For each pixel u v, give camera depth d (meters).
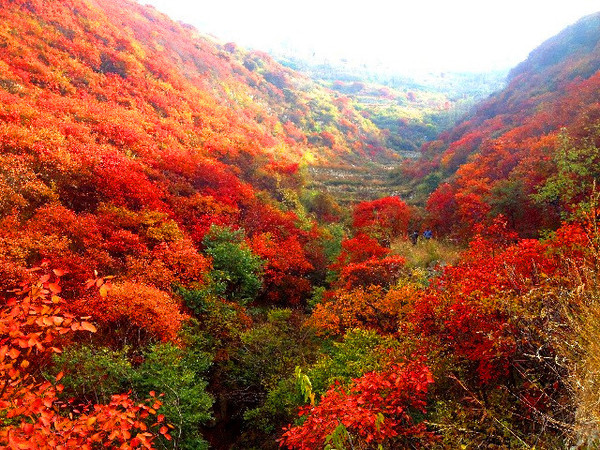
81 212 13.76
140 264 11.25
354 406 4.55
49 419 3.30
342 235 23.25
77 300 8.46
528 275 6.29
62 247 10.35
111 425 3.64
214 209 19.25
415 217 25.66
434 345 6.07
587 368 3.38
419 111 120.19
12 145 14.92
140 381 6.87
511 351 4.83
